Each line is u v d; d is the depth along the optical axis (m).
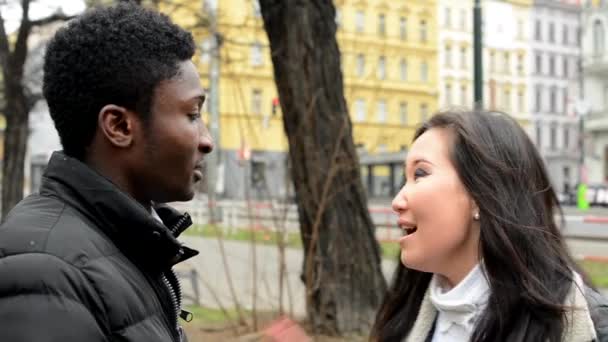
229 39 9.77
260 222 11.03
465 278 1.99
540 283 1.88
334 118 6.53
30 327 1.34
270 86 21.69
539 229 1.95
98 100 1.59
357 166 6.62
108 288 1.46
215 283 9.92
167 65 1.62
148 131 1.61
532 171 2.01
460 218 1.96
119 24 1.59
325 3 6.54
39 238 1.45
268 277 10.35
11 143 11.83
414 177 2.04
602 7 57.50
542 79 70.44
